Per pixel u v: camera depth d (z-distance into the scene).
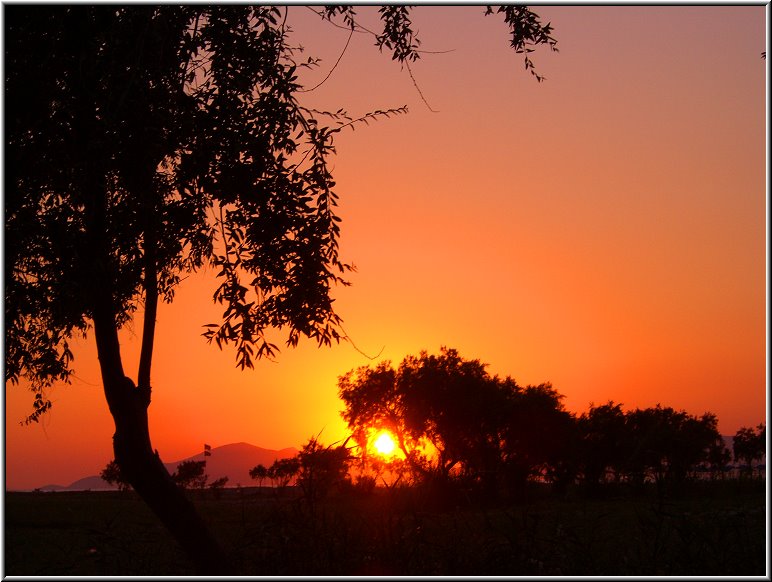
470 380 45.62
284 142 9.77
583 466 43.28
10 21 8.85
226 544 9.27
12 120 8.73
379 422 41.09
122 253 9.66
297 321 9.55
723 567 7.29
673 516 7.90
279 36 10.02
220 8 9.67
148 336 9.88
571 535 7.84
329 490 8.07
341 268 9.87
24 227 8.83
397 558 7.33
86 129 8.93
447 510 7.98
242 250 9.71
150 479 9.16
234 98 9.70
